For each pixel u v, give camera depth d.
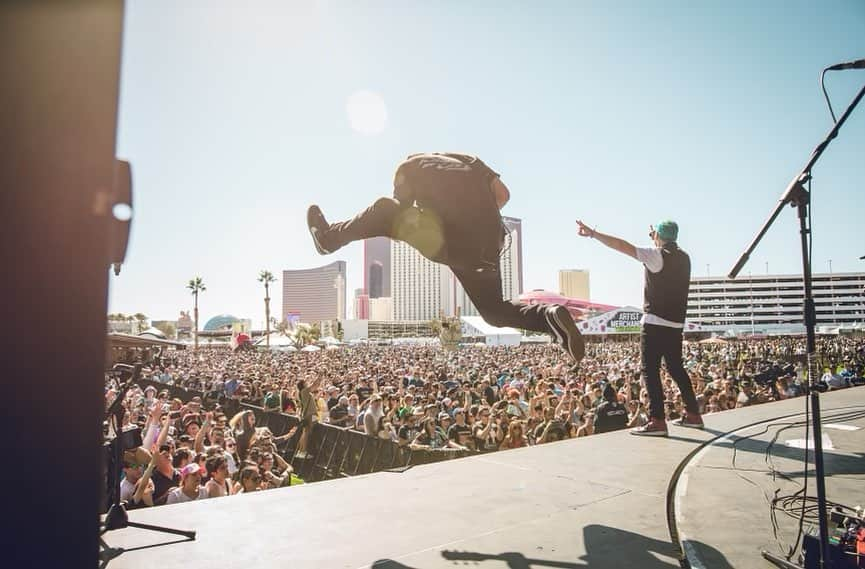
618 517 2.75
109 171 0.85
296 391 14.29
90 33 0.85
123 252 1.35
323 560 2.19
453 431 8.61
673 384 13.80
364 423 9.86
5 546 0.78
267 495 3.10
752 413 6.40
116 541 2.39
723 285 146.75
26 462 0.79
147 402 12.57
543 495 3.12
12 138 0.79
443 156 2.82
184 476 5.82
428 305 195.50
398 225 2.79
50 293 0.81
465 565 2.14
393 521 2.66
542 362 25.52
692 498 3.03
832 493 3.15
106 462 2.23
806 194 2.41
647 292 5.18
